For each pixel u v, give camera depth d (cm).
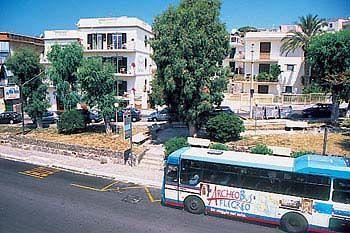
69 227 1527
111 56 4678
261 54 5300
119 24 4597
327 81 3083
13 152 2888
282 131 2903
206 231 1502
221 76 2600
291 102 4744
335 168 1436
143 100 4778
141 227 1534
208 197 1656
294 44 4941
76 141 2842
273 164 1539
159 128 3344
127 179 2216
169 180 1741
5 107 4762
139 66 4766
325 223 1447
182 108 2617
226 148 2230
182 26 2508
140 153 2547
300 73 5109
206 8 2517
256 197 1554
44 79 3472
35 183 2148
